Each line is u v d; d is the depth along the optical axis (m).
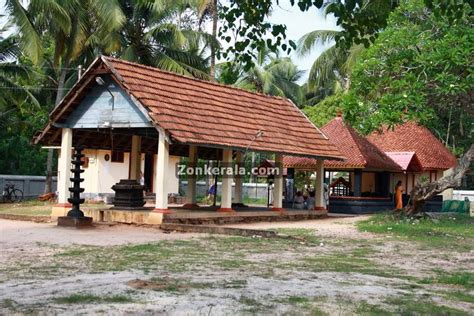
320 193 24.33
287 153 20.89
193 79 20.45
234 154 24.14
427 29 20.20
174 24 30.86
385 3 8.58
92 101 18.50
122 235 15.18
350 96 20.48
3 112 30.42
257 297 7.47
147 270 9.52
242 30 8.91
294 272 9.75
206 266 10.16
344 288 8.36
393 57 19.92
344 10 8.37
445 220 22.22
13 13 24.86
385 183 28.28
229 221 19.48
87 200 27.34
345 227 19.27
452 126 39.94
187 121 17.89
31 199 31.94
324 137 24.31
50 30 27.59
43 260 10.52
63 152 18.91
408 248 14.21
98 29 29.25
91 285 8.05
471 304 7.65
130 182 18.78
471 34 18.03
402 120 20.11
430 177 30.17
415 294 8.16
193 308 6.71
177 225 16.56
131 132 19.50
